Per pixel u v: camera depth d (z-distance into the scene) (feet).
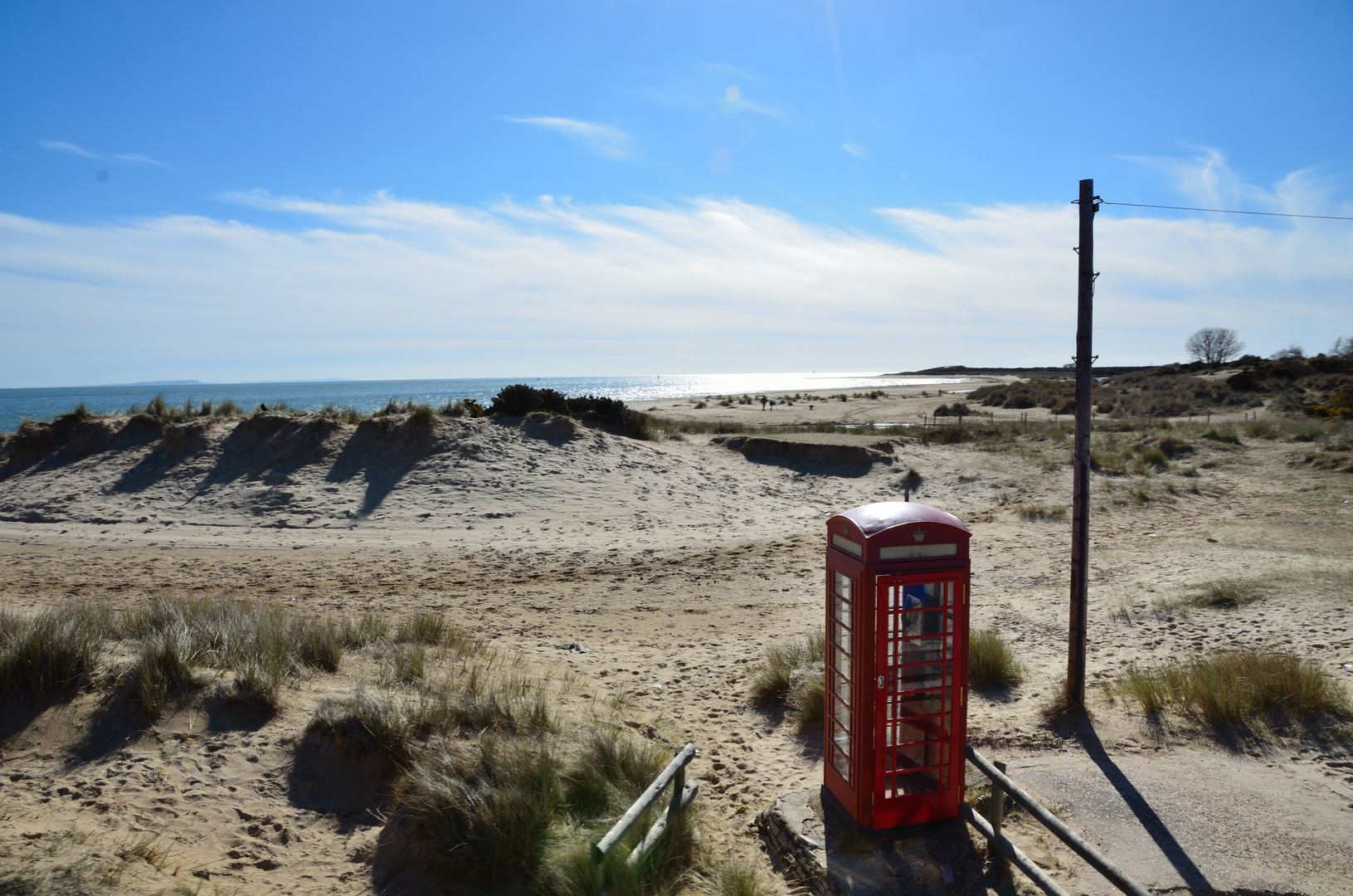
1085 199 22.75
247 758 18.12
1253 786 17.28
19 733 18.08
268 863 15.19
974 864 14.94
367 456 66.59
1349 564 36.83
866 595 15.19
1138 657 27.22
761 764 21.38
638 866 14.67
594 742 19.17
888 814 15.67
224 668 21.52
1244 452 78.54
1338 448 72.64
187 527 55.83
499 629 34.50
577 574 45.98
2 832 14.05
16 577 42.73
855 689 15.66
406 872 15.19
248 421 70.44
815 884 14.82
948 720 16.07
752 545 54.29
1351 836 15.10
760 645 33.01
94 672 20.20
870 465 78.23
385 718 18.89
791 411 170.19
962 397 226.17
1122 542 48.70
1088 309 22.45
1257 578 35.12
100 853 13.70
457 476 63.93
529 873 14.99
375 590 41.27
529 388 80.84
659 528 58.08
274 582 42.57
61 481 64.90
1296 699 20.54
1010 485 70.49
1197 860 14.51
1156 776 17.90
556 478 66.23
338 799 17.48
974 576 42.01
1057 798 17.02
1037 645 29.94
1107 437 91.04
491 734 19.16
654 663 30.66
